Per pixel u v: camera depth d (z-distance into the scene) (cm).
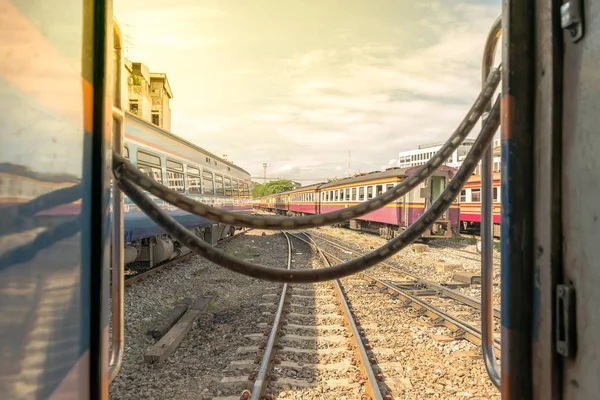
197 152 1169
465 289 793
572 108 86
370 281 831
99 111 99
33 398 71
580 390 82
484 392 370
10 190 63
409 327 540
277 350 448
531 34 97
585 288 82
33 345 71
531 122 96
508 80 96
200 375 395
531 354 95
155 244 919
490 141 130
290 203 3972
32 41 70
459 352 452
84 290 92
